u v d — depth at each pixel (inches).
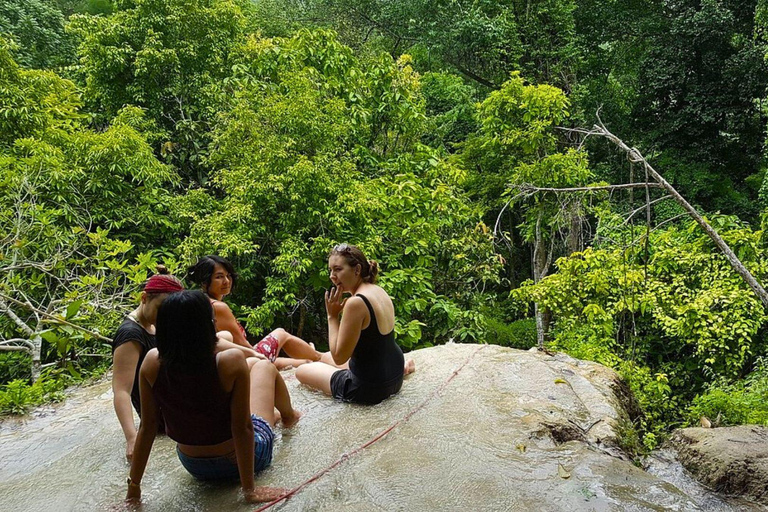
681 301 289.7
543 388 139.7
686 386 309.4
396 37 658.8
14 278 201.6
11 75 323.6
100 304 204.2
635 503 90.3
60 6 667.4
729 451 108.2
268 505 90.4
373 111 368.8
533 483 96.3
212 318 84.4
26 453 117.7
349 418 123.0
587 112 546.9
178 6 384.5
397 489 94.2
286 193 286.0
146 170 311.0
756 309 265.1
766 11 458.9
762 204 545.3
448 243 337.7
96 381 183.2
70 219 279.0
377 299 125.0
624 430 124.9
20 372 240.4
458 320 322.3
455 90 569.3
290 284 292.2
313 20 693.9
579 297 301.0
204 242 284.8
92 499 95.5
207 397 85.2
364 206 289.4
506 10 526.3
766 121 588.4
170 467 105.2
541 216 406.6
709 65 578.9
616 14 589.0
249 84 337.4
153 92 380.5
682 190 577.0
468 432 115.6
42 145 289.0
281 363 159.9
